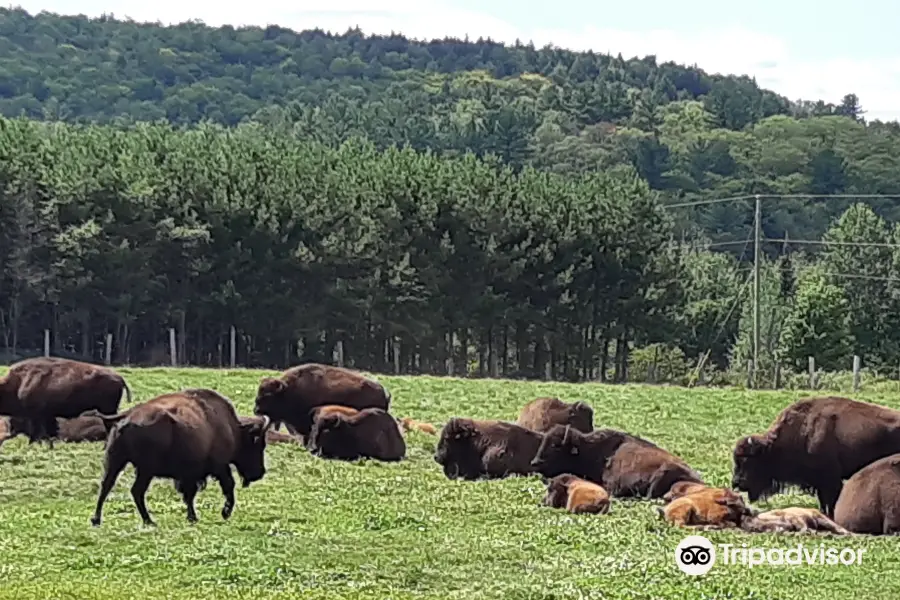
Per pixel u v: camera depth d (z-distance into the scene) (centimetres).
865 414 1828
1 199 5875
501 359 7375
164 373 3566
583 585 1241
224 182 6203
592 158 14000
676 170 13825
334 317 6406
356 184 6481
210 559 1338
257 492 1828
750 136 15050
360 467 2138
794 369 7512
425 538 1500
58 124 7081
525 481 2016
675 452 2397
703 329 8238
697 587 1238
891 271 9112
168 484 1841
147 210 5997
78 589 1152
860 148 14812
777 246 12112
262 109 17462
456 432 2088
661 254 7000
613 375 7662
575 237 6706
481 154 13950
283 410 2458
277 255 6253
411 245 6475
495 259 6562
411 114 15762
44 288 5966
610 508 1745
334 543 1449
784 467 1852
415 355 6756
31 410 2205
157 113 18162
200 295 6184
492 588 1227
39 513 1612
